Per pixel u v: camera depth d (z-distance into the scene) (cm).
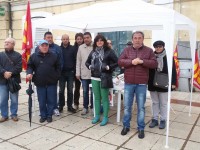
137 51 414
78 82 582
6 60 477
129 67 416
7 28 1225
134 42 411
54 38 1081
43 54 483
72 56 558
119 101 501
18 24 1203
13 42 484
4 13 1204
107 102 486
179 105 654
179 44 827
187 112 589
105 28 680
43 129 462
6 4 1205
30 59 487
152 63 405
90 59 491
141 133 425
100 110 536
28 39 515
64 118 529
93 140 414
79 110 591
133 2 455
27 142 404
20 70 488
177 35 831
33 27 526
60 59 520
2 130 455
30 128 467
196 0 791
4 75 475
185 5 808
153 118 484
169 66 381
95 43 475
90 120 518
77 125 486
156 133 447
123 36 931
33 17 1128
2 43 1249
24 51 521
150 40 855
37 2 1114
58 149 380
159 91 459
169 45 378
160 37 818
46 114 512
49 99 500
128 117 439
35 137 425
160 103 469
